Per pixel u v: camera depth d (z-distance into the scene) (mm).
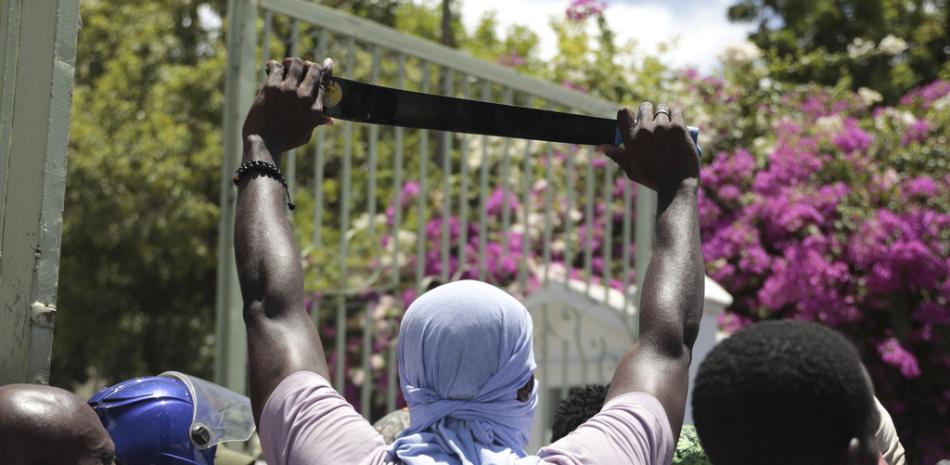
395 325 6289
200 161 11195
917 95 8680
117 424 2445
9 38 2338
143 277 11594
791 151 7617
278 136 1928
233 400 2627
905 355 6984
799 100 8711
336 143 8570
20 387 1995
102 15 12180
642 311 1811
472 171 7059
